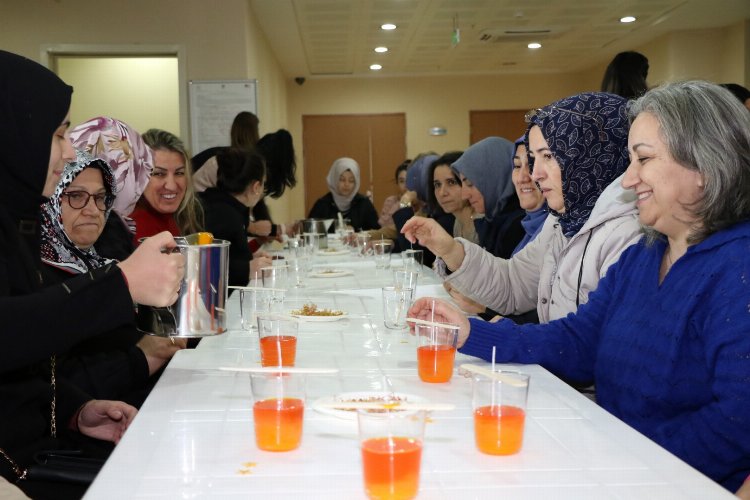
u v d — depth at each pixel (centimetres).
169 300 140
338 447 108
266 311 218
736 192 135
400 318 200
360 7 746
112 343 194
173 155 295
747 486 115
